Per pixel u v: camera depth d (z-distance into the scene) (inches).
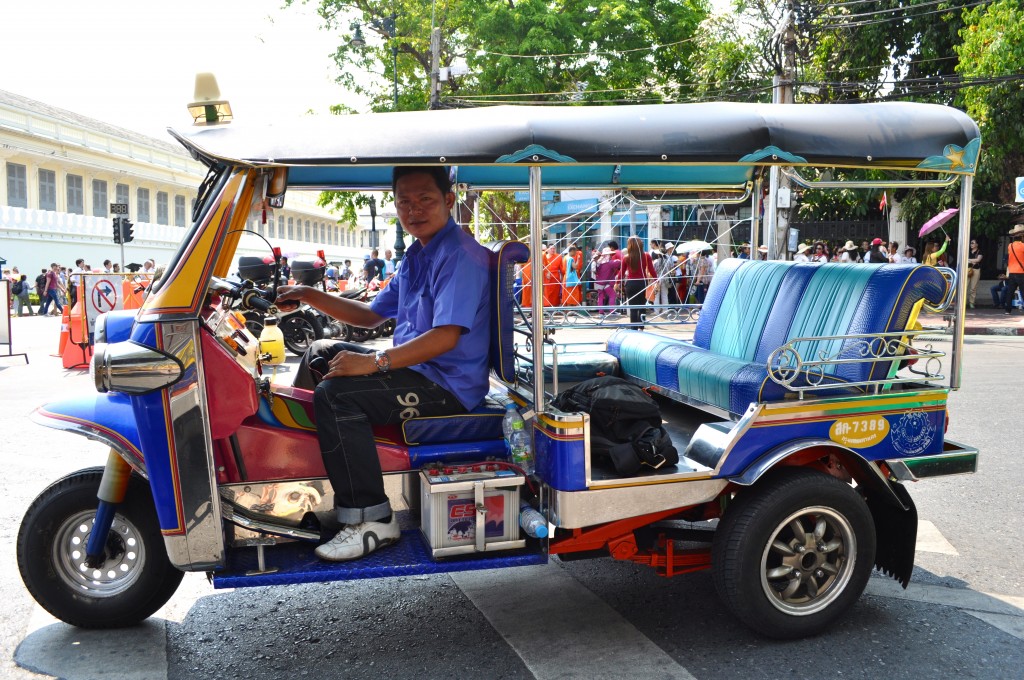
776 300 169.3
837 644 126.6
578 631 132.6
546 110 121.7
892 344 135.1
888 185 156.0
